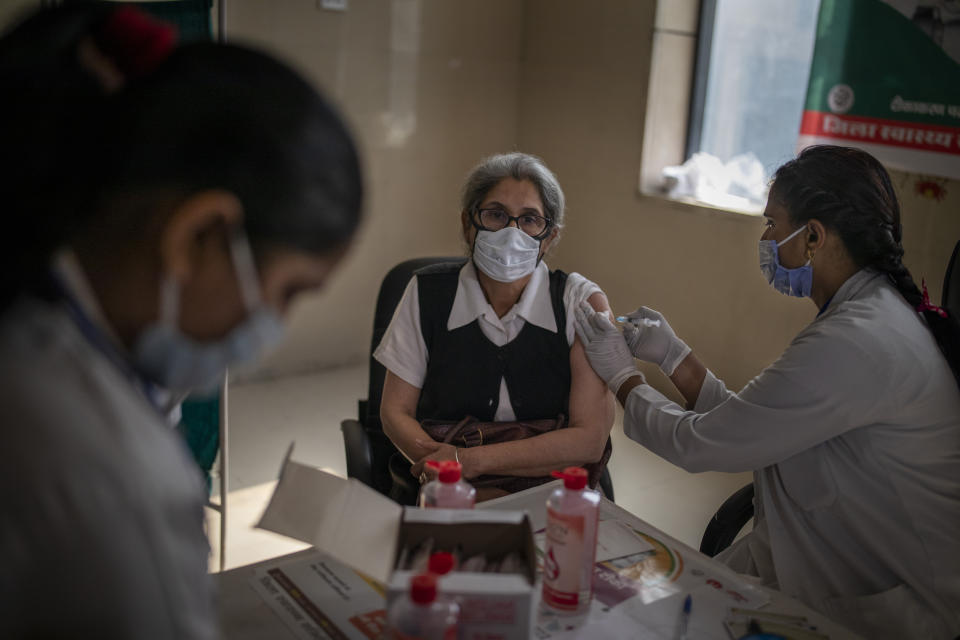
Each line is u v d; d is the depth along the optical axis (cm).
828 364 128
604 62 381
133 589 50
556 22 403
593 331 165
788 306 320
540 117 422
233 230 55
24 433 49
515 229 160
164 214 54
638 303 385
